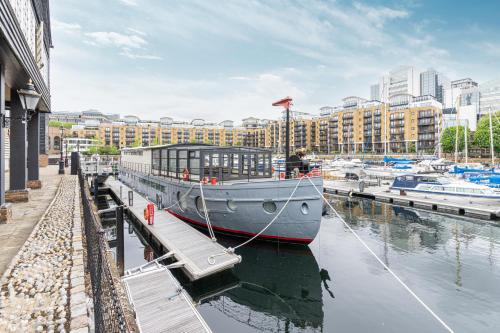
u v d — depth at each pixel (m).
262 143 124.94
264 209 11.53
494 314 7.73
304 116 120.50
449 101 145.00
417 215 19.52
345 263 11.25
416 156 61.03
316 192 10.97
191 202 13.47
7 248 6.86
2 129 8.84
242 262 11.05
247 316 7.94
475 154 66.25
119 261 9.88
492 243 13.66
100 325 3.48
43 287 5.15
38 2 13.84
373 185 31.89
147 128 123.62
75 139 103.19
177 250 10.02
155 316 6.32
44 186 18.38
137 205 17.45
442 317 7.62
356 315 7.78
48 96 17.91
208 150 12.96
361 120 89.00
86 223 7.76
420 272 10.40
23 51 9.22
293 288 9.37
